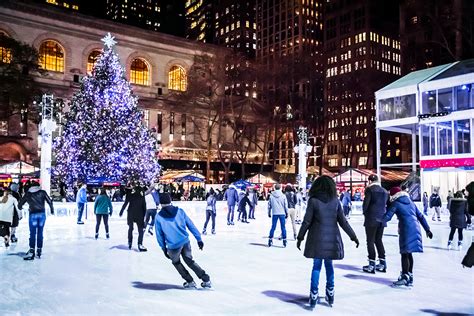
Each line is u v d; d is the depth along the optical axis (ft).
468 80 96.94
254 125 217.36
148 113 225.76
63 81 206.28
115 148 116.16
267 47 431.02
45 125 77.87
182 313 19.81
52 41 205.67
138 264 32.86
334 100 295.28
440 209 88.89
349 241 49.26
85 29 213.87
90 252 39.04
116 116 118.62
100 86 119.85
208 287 24.58
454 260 36.40
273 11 427.33
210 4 480.23
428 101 104.12
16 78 162.20
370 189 30.27
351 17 380.99
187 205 96.37
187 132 234.17
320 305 21.33
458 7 183.62
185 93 212.84
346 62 380.37
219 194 117.29
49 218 72.69
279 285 25.75
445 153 101.09
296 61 215.72
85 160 113.60
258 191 156.87
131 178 119.96
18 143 184.44
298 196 77.00
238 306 21.04
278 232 59.26
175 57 240.32
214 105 200.03
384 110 111.75
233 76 198.29
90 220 76.79
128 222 40.65
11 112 168.14
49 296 23.02
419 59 296.10
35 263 33.32
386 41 375.45
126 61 225.76
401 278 25.64
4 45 164.86
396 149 328.29
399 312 20.27
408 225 25.31
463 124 97.86
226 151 225.97
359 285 25.99
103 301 21.97
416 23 297.74
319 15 413.39
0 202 41.39
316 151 352.69
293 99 213.66
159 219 23.73
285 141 355.56
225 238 51.49
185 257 24.14
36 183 36.17
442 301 22.35
